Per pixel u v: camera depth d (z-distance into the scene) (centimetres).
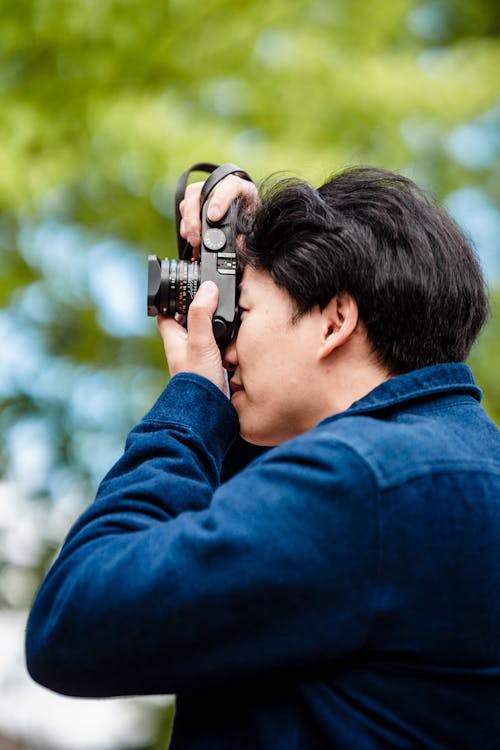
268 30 548
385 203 147
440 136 573
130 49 509
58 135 500
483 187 600
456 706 127
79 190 523
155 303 161
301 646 122
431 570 125
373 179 151
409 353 145
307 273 145
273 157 488
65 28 494
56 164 493
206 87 524
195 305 151
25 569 561
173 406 145
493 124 584
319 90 539
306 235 147
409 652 126
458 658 128
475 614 128
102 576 125
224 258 153
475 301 149
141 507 133
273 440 152
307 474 125
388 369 146
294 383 147
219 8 521
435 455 130
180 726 132
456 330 147
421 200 151
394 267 144
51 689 130
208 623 121
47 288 533
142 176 489
